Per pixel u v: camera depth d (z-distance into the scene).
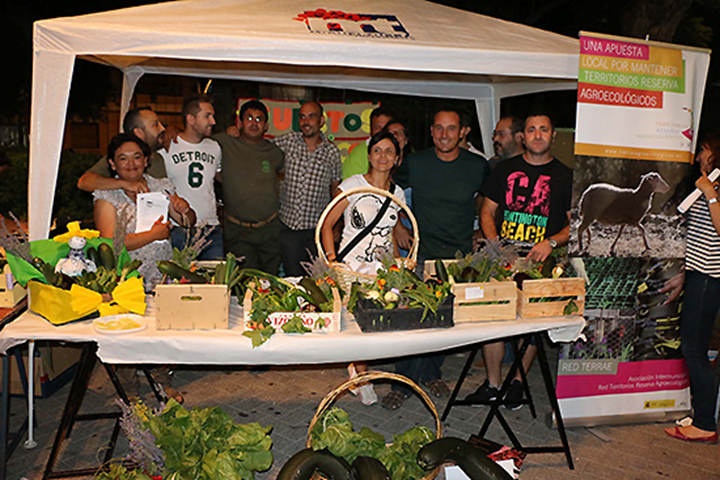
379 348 2.67
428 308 2.75
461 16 3.92
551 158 3.90
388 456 2.62
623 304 3.64
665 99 3.51
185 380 4.37
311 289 2.74
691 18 11.64
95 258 2.85
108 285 2.74
